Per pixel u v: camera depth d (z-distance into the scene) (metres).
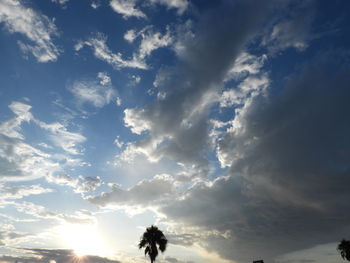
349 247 55.62
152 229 40.50
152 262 39.38
